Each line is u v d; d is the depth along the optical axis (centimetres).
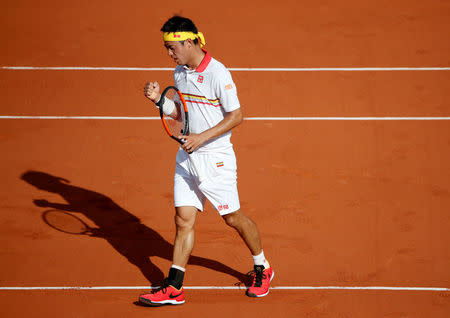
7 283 1967
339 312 1809
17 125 3097
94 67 3666
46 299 1884
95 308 1839
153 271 2045
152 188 2594
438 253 2122
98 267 2061
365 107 3222
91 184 2619
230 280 1986
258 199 2491
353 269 2041
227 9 4319
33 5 4353
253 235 1822
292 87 3438
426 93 3325
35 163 2780
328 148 2872
